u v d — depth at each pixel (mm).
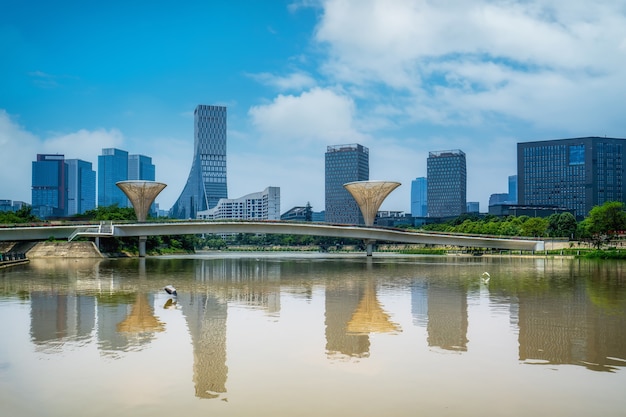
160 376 19359
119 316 32281
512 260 118875
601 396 17344
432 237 149125
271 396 17250
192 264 100250
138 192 149250
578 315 32594
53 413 15859
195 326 28953
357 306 36969
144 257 138625
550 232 199875
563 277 63781
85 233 124938
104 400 16891
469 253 174250
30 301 39281
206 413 15812
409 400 16922
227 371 20000
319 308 36000
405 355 22406
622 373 19797
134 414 15750
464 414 15812
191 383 18562
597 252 124062
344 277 65250
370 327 28625
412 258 137125
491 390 17875
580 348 23688
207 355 22359
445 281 58188
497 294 44281
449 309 35375
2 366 20641
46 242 122438
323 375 19531
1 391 17703
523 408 16281
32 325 29109
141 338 25781
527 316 32281
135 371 19969
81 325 29156
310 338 25797
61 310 34719
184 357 22031
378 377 19281
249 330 27812
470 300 40219
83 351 23031
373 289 49031
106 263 100750
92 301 39438
